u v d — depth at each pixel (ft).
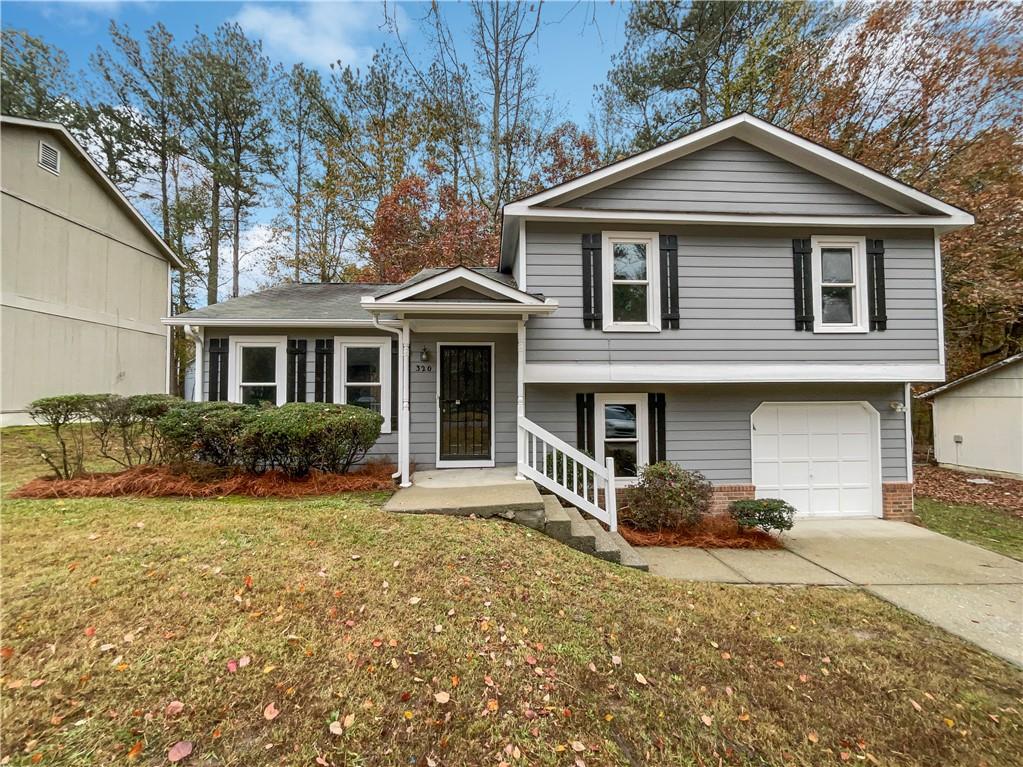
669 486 21.43
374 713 7.80
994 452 38.17
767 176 24.45
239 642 9.14
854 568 17.51
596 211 22.63
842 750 7.89
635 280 23.39
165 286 47.73
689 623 11.88
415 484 20.61
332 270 59.88
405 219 50.08
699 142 24.07
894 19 38.22
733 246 23.73
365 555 13.16
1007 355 47.21
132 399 20.58
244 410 20.94
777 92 43.52
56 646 8.78
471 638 10.00
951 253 35.99
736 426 25.35
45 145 34.76
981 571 17.28
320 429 19.66
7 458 24.25
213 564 12.02
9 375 32.01
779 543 20.62
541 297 20.36
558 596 12.35
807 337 23.67
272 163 61.46
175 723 7.30
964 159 37.04
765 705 8.89
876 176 23.75
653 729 8.07
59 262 35.88
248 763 6.75
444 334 25.58
